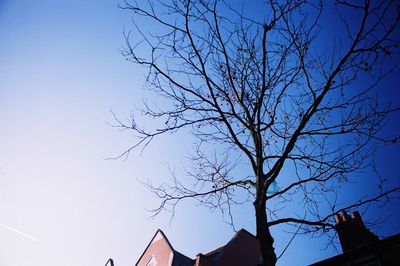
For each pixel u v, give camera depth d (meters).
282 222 4.92
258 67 5.53
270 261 4.16
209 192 5.74
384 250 10.39
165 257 18.25
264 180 5.06
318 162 5.56
